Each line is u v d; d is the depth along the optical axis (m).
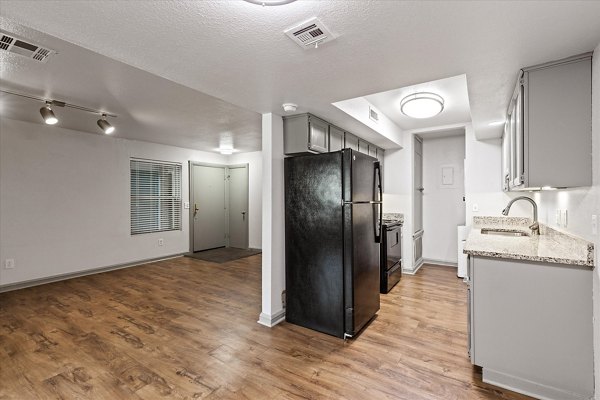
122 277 4.60
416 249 5.03
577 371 1.71
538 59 1.72
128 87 2.72
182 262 5.65
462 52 1.66
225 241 7.19
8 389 1.90
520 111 1.93
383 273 3.83
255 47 1.61
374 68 1.88
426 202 5.53
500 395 1.85
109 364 2.19
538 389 1.81
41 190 4.22
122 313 3.17
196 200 6.51
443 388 1.92
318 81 2.10
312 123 3.01
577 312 1.70
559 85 1.72
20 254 4.03
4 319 2.99
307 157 2.88
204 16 1.32
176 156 6.08
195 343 2.53
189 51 1.66
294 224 2.95
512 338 1.87
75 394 1.86
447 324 2.90
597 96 1.56
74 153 4.56
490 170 4.14
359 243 2.75
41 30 1.44
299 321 2.90
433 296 3.71
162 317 3.07
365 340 2.59
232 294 3.82
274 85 2.19
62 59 2.14
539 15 1.31
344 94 2.37
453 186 5.28
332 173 2.73
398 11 1.29
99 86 2.69
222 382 1.99
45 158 4.26
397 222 4.38
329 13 1.30
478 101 2.46
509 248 2.04
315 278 2.80
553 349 1.77
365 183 2.91
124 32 1.46
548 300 1.77
